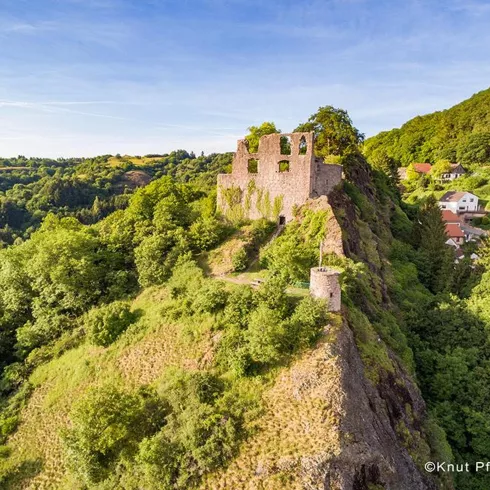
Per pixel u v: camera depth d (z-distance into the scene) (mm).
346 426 24484
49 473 29906
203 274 43062
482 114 151625
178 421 27266
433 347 43219
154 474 24953
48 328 42531
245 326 32688
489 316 43188
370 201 65625
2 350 44500
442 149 148500
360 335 33281
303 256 40125
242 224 51219
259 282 39719
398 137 176125
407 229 73125
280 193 50062
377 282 45875
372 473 24250
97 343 38156
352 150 65062
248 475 23109
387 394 30734
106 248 51188
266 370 29078
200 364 31562
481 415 34219
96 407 27578
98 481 26938
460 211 104812
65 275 43875
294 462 22781
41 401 36312
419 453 29500
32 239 54281
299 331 29641
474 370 37938
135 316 40406
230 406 27156
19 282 47719
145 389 31312
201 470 24281
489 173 123062
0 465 31172
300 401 26234
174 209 51906
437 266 61469
